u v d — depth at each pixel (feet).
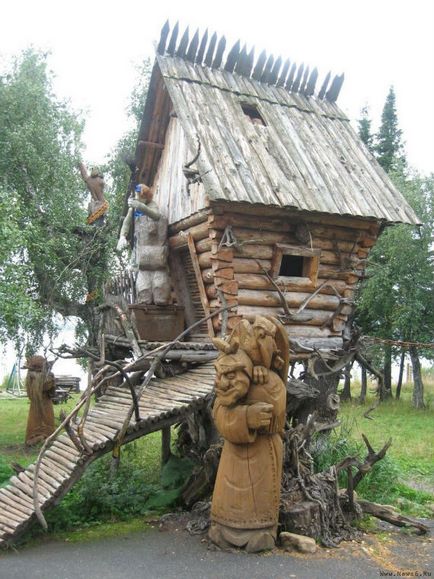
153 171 40.19
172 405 27.17
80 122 61.31
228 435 24.11
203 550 24.34
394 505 33.19
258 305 30.89
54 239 50.70
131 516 28.96
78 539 25.79
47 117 55.36
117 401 30.12
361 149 38.55
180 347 31.65
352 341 32.68
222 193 28.76
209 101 35.06
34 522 24.64
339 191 33.42
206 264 32.35
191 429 33.81
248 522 24.13
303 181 32.73
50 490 25.16
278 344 25.14
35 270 53.16
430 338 78.79
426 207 76.69
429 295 77.36
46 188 53.57
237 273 30.42
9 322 42.83
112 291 39.42
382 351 76.79
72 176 57.11
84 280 53.98
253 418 23.53
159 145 38.68
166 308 34.19
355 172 35.88
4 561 22.99
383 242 77.87
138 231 35.35
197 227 32.40
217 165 30.71
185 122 32.45
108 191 65.82
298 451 28.48
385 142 94.89
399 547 25.54
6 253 40.55
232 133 33.55
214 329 31.94
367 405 79.87
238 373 23.85
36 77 57.11
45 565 22.61
